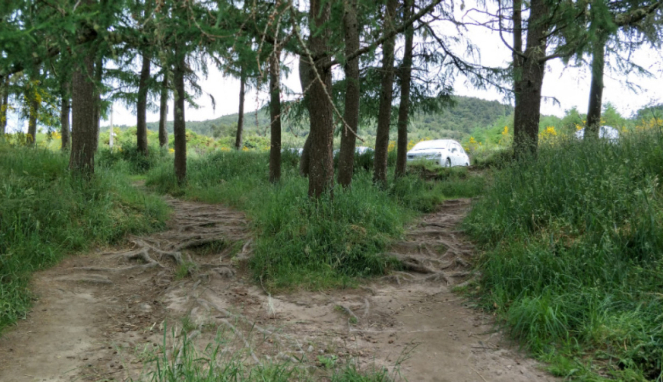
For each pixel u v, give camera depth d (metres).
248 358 3.70
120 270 6.14
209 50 3.96
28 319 4.52
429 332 4.41
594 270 4.55
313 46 6.55
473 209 8.34
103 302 5.17
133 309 4.98
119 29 3.29
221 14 3.20
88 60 4.90
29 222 6.43
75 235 6.85
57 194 7.31
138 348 3.94
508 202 7.08
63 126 17.62
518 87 10.09
